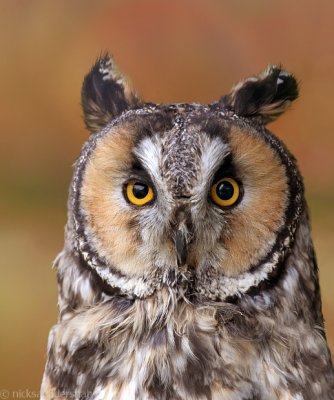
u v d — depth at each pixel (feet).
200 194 8.06
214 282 8.14
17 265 10.65
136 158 8.08
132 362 8.13
